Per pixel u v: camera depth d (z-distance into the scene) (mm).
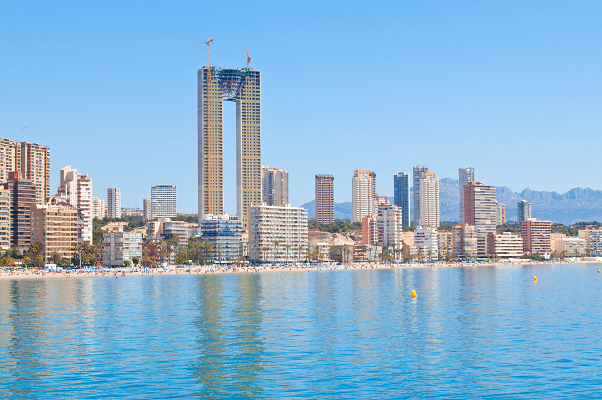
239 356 82938
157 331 105625
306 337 98562
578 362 78688
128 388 66562
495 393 64438
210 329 107812
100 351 86812
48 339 97438
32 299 172250
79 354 84750
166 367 76438
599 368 75188
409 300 166125
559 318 122938
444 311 136625
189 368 75812
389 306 148625
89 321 120062
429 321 118375
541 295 183750
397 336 99500
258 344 92125
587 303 156000
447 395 63844
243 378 70750
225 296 182750
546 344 91750
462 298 172625
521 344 91750
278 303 157875
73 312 136750
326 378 70688
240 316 127750
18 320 122062
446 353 84812
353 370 74625
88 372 73938
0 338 98562
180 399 62656
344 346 90312
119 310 140750
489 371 73938
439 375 72062
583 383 68125
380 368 75625
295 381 69438
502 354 84000
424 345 91062
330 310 139625
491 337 98438
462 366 76688
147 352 85875
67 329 108625
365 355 83500
